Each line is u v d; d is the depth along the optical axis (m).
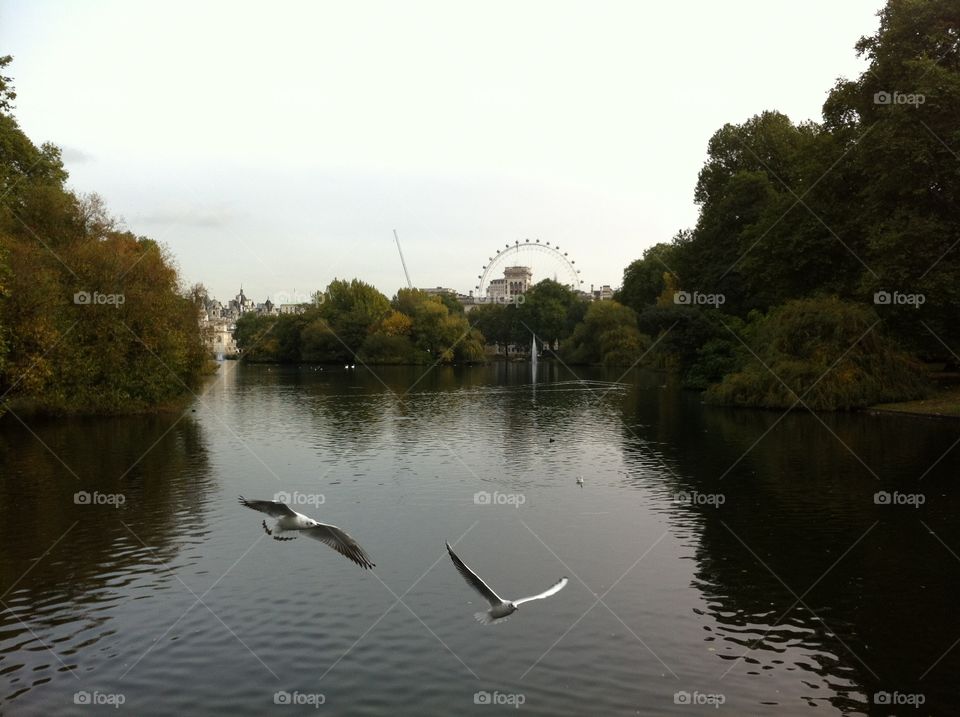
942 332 53.28
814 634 17.34
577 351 149.62
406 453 41.31
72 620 18.41
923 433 42.84
